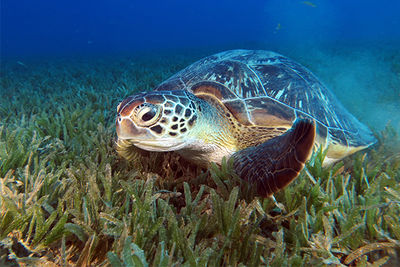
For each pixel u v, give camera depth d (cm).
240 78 270
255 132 250
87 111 402
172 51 2508
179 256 140
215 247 141
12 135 257
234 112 249
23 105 502
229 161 220
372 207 163
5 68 1470
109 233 146
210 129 232
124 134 200
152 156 264
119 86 718
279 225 173
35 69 1325
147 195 172
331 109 297
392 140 327
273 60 309
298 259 139
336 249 152
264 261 141
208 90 265
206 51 2148
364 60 1020
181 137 216
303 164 152
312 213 172
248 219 169
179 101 213
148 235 152
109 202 177
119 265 120
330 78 783
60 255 147
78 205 171
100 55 2481
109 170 192
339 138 266
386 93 582
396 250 149
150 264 139
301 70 316
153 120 200
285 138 172
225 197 200
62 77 970
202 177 230
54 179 198
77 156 250
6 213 149
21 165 223
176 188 233
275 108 252
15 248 145
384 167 255
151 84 750
